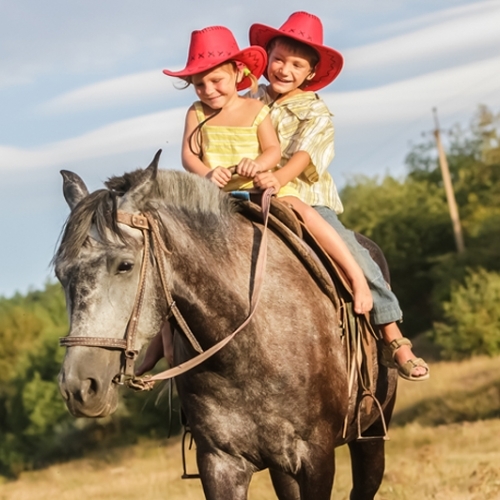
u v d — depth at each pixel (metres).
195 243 4.96
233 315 5.05
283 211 5.53
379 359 6.27
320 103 6.19
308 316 5.32
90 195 4.58
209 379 5.14
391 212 58.16
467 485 10.55
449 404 25.44
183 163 5.73
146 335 4.64
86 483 21.50
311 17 6.38
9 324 49.00
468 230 57.16
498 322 37.19
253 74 5.96
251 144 5.66
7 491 24.75
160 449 29.92
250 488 12.10
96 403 4.41
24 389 38.56
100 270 4.43
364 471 7.02
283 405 5.19
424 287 55.69
